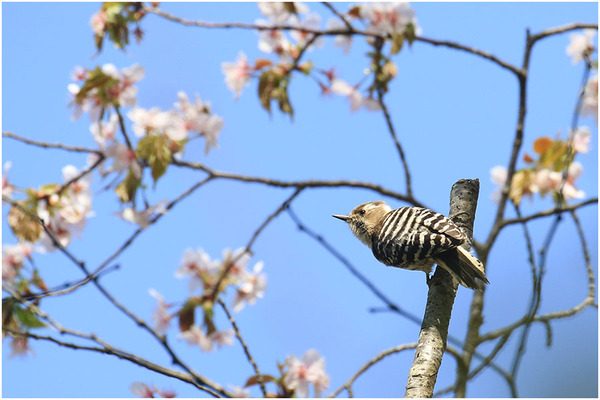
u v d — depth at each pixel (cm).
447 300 991
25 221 1030
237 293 984
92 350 863
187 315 931
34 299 961
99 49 1109
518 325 928
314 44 1198
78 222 1052
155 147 966
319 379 897
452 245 1047
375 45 1216
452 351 1130
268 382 894
